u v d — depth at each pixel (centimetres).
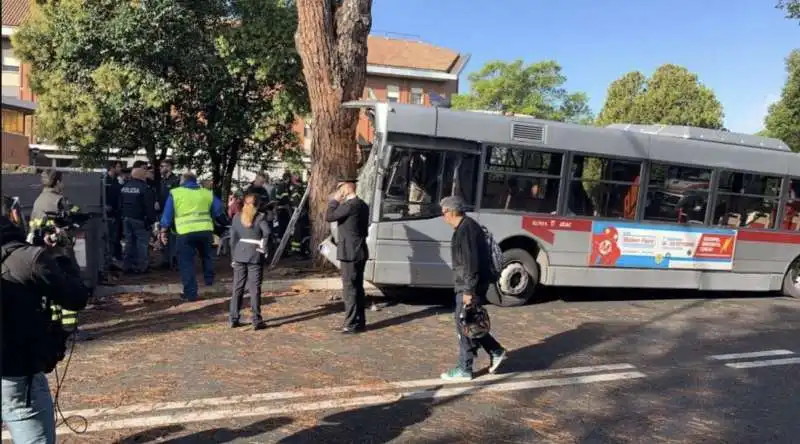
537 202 930
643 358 692
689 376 634
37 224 612
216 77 1512
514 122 909
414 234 859
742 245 1076
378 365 621
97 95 1467
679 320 898
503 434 470
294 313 821
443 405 523
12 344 294
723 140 1071
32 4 1716
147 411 483
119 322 752
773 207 1107
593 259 962
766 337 814
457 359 652
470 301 561
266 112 1569
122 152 1596
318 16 999
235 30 1493
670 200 1016
